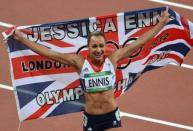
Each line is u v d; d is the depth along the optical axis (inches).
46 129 871.1
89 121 729.6
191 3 1116.5
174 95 935.0
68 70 767.1
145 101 922.7
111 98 724.0
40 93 772.0
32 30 753.0
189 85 953.5
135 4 1103.6
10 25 1053.8
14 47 752.3
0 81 946.1
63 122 880.3
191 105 920.3
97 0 1106.1
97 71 715.4
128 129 877.8
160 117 898.7
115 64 724.7
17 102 771.4
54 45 760.3
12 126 873.5
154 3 1109.7
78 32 759.7
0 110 896.3
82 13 1082.1
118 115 728.3
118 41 767.7
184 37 780.6
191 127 885.8
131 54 754.2
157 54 781.3
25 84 767.1
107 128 730.8
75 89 773.9
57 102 776.9
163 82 954.7
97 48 706.8
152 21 765.9
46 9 1085.1
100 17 758.5
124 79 778.8
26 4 1092.5
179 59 789.2
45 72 766.5
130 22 764.6
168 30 775.1
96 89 717.9
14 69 760.3
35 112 776.3
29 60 759.7
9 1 1096.8
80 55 737.0
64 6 1092.5
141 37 738.2
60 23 755.4
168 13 753.0
